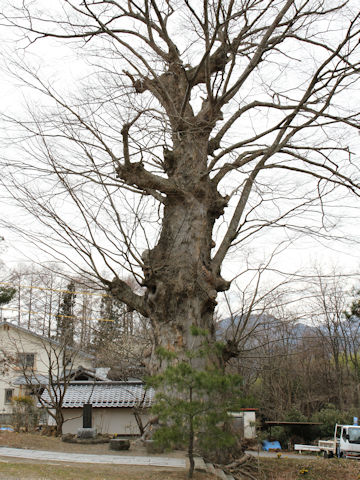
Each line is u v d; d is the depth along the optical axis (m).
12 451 9.23
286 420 27.28
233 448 9.66
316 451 22.42
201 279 10.26
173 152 11.63
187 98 10.70
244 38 11.20
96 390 22.03
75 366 26.84
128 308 10.88
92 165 10.77
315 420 27.31
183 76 12.12
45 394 22.44
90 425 12.34
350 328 29.91
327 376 33.09
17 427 18.95
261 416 29.48
